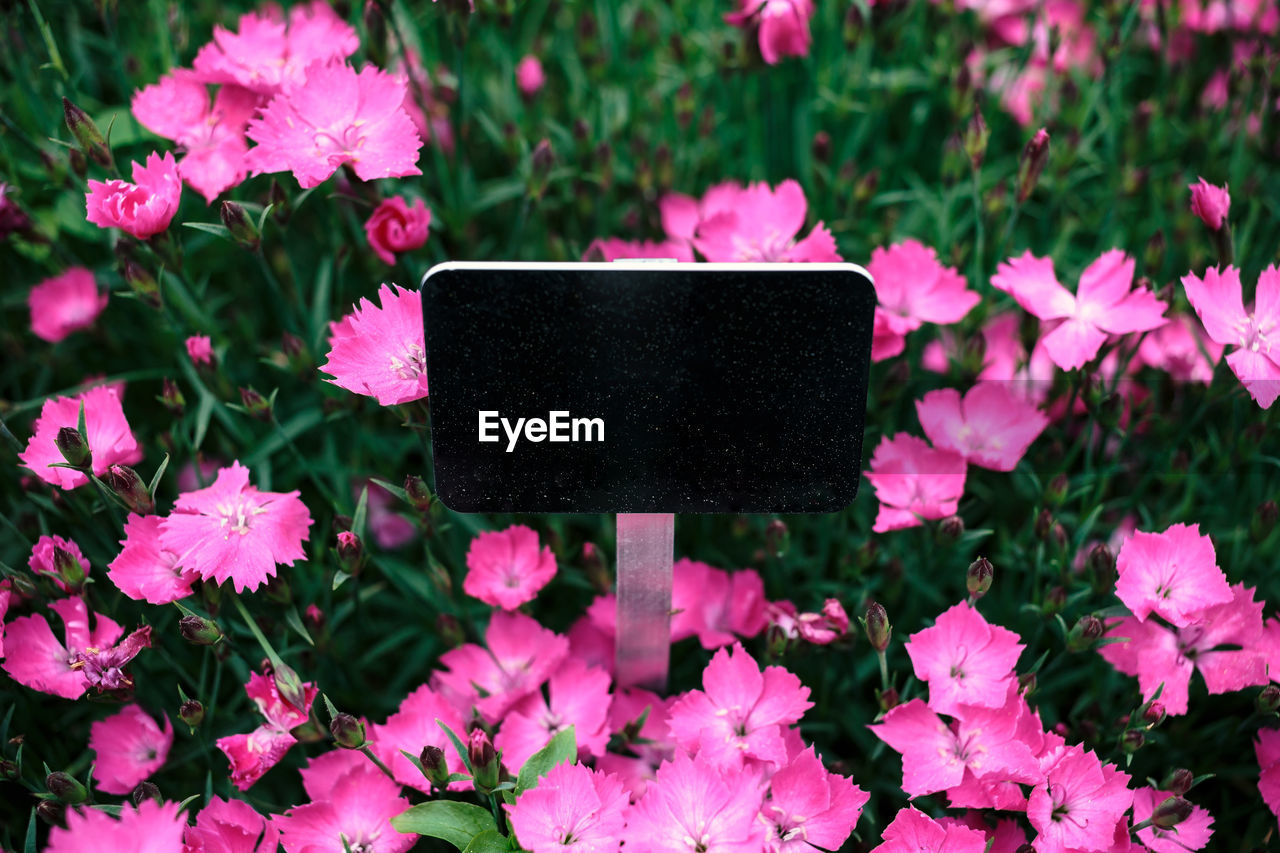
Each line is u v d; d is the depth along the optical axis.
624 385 0.48
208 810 0.50
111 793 0.52
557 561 0.56
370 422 0.60
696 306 0.47
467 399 0.48
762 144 0.66
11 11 0.58
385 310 0.50
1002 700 0.50
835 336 0.47
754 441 0.49
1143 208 0.65
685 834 0.49
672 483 0.49
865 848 0.53
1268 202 0.63
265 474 0.57
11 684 0.53
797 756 0.50
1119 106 0.66
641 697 0.54
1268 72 0.60
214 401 0.56
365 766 0.52
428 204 0.60
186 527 0.51
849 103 0.64
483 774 0.48
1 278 0.64
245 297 0.64
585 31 0.63
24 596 0.53
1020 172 0.56
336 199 0.58
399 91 0.52
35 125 0.62
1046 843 0.50
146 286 0.54
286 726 0.51
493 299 0.47
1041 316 0.54
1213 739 0.55
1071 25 0.67
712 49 0.66
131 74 0.63
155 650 0.53
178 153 0.55
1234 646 0.53
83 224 0.59
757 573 0.56
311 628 0.53
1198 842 0.51
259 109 0.53
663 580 0.51
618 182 0.66
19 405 0.57
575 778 0.49
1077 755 0.51
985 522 0.60
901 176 0.67
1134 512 0.59
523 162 0.61
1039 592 0.55
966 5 0.66
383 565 0.56
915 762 0.51
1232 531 0.58
